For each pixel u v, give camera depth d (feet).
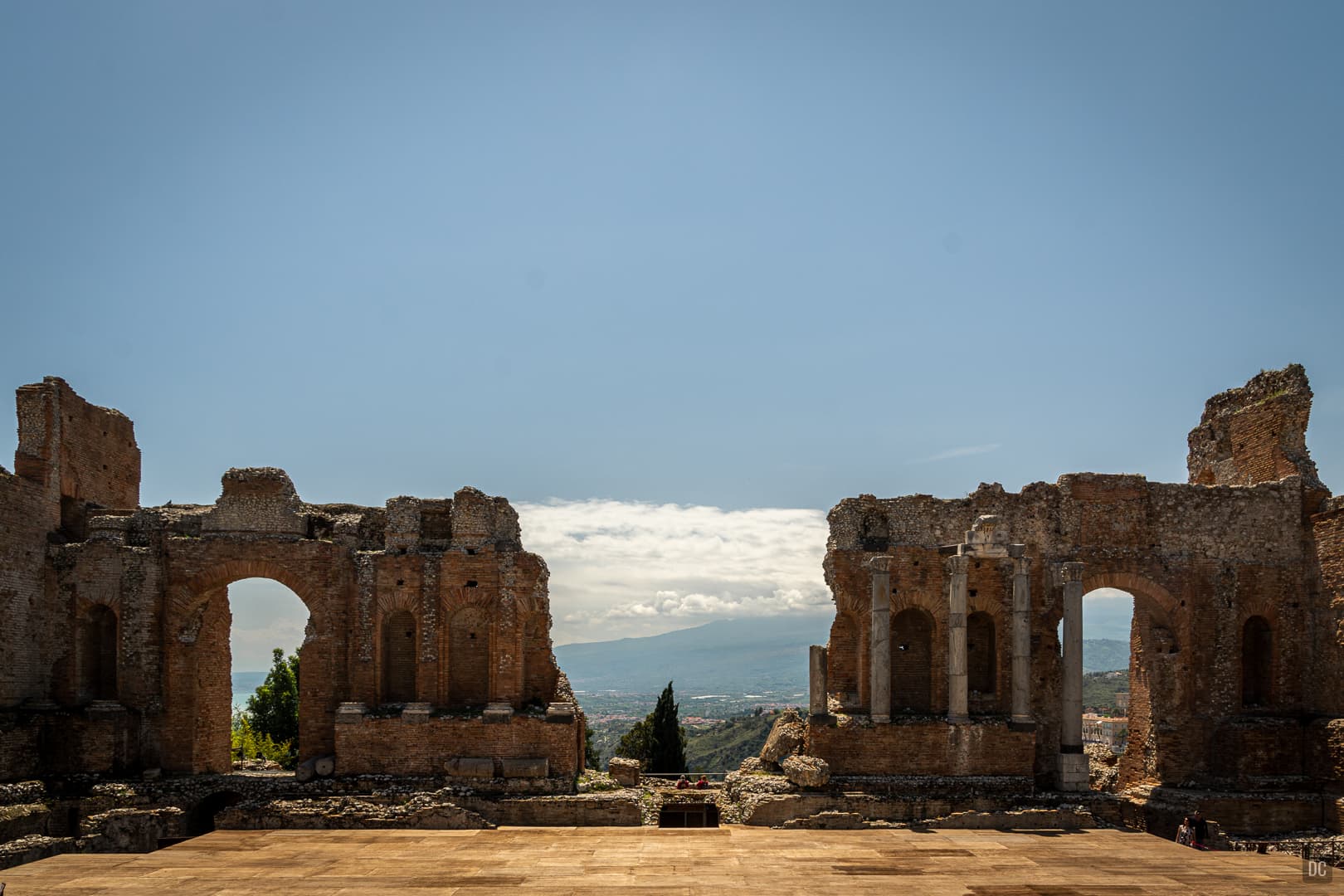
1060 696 154.81
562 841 124.98
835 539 157.69
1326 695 154.10
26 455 152.05
